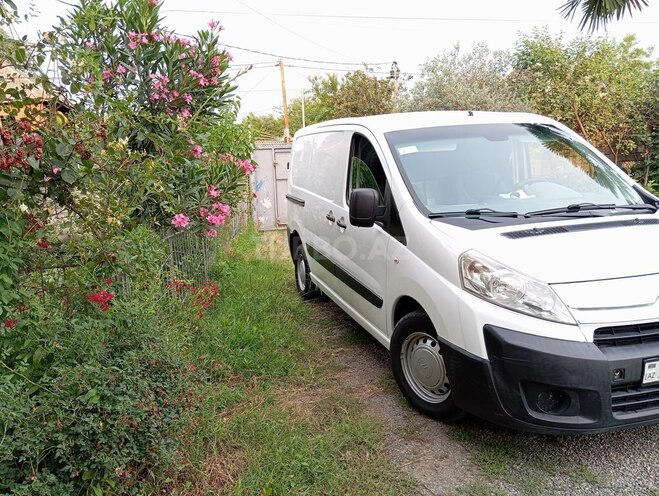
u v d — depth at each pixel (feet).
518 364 8.82
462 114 14.92
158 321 10.55
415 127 13.85
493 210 11.72
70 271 9.03
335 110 73.51
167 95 16.22
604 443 10.31
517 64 43.50
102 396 7.91
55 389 7.77
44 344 8.54
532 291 9.00
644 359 8.59
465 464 9.77
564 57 40.52
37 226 8.88
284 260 26.94
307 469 9.33
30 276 8.95
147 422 8.28
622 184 13.05
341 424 10.89
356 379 13.32
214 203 17.28
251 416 10.95
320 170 18.03
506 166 13.00
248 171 19.38
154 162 10.87
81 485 7.76
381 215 12.78
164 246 13.85
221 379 12.70
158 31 17.22
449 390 10.80
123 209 9.88
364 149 14.46
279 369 13.34
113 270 9.75
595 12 22.29
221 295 18.58
